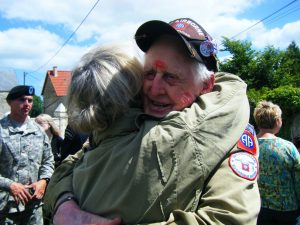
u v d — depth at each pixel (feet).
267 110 11.97
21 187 11.96
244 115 3.83
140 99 4.17
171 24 4.23
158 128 3.57
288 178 11.29
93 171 3.80
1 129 12.37
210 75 4.15
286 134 49.11
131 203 3.43
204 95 4.00
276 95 48.57
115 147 3.67
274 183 11.35
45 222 12.17
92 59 3.85
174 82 3.96
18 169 12.45
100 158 3.77
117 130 3.80
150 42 4.17
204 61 4.08
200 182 3.46
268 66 65.10
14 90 12.60
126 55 3.95
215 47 4.19
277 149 11.40
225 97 3.88
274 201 11.33
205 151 3.47
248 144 3.81
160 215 3.38
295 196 11.33
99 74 3.72
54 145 18.63
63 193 4.32
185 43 3.83
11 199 12.07
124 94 3.77
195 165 3.43
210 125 3.57
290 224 11.35
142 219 3.40
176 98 3.97
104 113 3.75
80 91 3.74
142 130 3.64
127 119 3.84
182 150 3.45
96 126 3.79
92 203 3.72
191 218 3.25
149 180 3.40
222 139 3.56
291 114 48.16
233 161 3.58
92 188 3.81
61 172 4.89
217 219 3.28
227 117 3.67
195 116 3.63
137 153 3.49
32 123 13.14
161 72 3.97
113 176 3.57
